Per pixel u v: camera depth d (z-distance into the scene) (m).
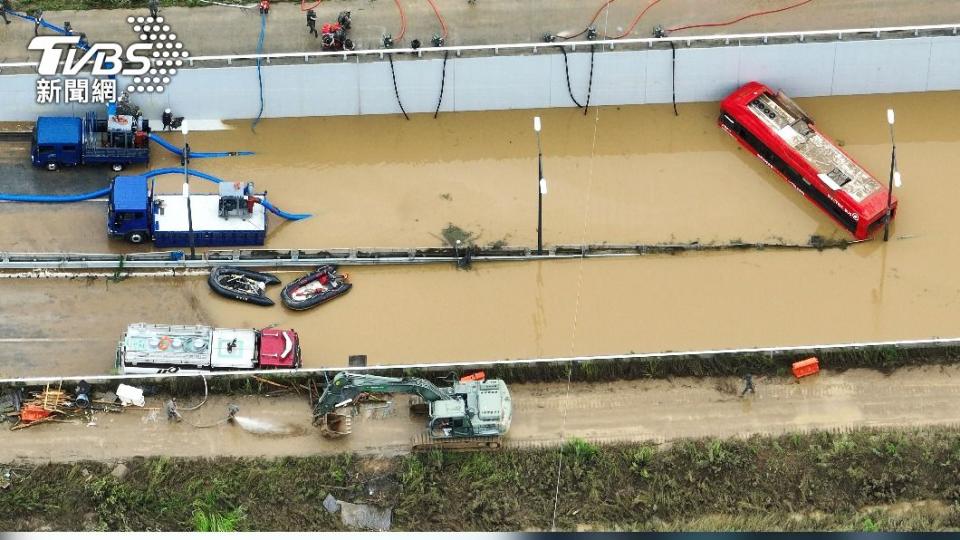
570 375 110.44
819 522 104.75
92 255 117.75
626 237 119.94
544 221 120.62
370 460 107.62
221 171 122.88
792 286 118.19
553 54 123.69
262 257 118.19
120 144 121.19
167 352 110.31
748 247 119.69
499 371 110.31
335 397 106.56
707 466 106.88
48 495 105.62
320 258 118.06
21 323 115.06
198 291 117.06
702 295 117.56
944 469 106.69
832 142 122.62
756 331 116.00
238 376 109.69
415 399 109.12
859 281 118.44
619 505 105.69
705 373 110.75
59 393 108.88
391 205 121.38
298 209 121.00
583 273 118.38
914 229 120.56
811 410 109.56
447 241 119.50
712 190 122.44
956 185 122.81
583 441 107.75
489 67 123.88
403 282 117.81
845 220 120.00
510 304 117.00
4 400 108.88
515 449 107.94
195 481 106.50
